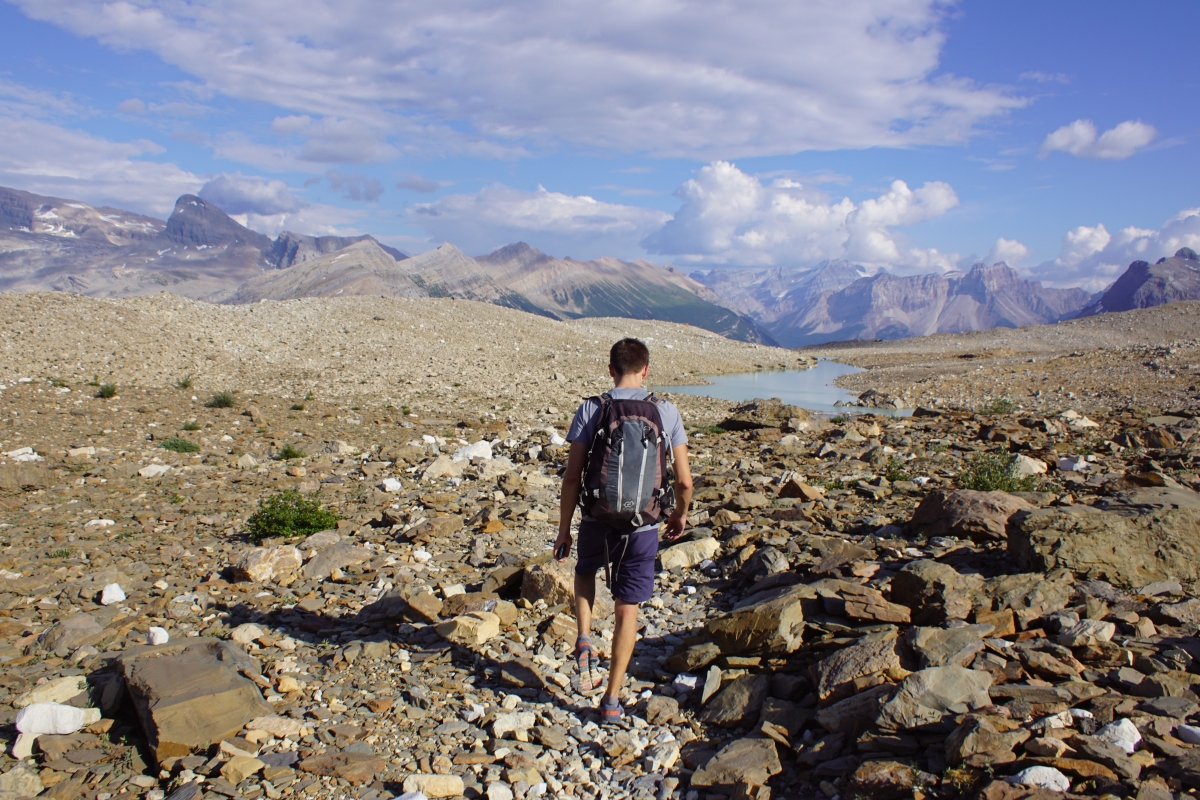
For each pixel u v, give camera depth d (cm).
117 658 480
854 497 1017
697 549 782
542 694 472
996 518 697
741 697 441
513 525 931
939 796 318
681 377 4975
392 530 906
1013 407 2680
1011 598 497
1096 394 3086
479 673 504
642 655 548
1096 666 420
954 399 3403
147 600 642
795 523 859
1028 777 305
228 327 3731
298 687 463
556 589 629
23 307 3059
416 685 476
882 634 455
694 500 1048
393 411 2303
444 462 1302
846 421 2267
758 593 612
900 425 2130
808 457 1485
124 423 1786
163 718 388
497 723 418
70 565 741
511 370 3797
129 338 3048
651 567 444
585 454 445
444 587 665
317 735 409
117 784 359
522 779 368
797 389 4325
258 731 400
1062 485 1028
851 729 388
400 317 4694
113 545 827
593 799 362
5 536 859
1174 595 509
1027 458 1187
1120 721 339
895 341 9000
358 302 5009
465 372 3531
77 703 434
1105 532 555
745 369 5775
